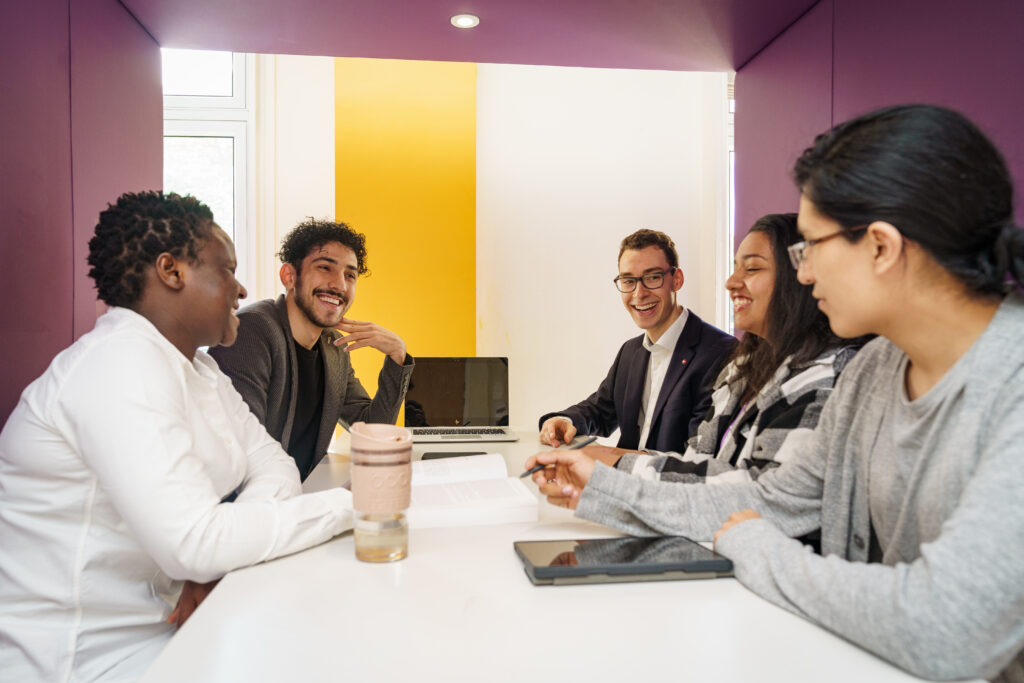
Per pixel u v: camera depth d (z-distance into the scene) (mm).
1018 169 1398
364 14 2215
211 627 736
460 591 834
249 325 1922
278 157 3934
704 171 3553
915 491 797
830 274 778
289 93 3934
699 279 3553
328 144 3973
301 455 2186
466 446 2100
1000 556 622
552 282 3830
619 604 800
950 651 625
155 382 991
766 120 2461
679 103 3537
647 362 2398
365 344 2254
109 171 2029
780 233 1314
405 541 964
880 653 667
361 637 713
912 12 1707
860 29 1912
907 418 820
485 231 4172
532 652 681
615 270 3643
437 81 4246
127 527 1048
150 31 2316
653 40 2422
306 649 686
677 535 1013
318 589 843
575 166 3754
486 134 4152
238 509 961
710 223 3553
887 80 1805
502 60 2611
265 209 3916
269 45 2457
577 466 1144
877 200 723
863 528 921
